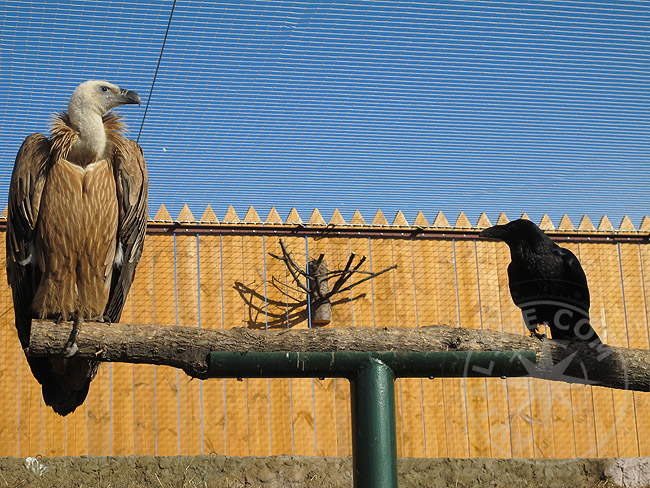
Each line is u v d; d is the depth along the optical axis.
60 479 7.27
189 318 7.86
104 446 7.49
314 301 7.97
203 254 8.02
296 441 7.80
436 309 8.30
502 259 8.50
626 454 8.07
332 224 8.20
